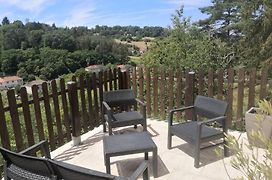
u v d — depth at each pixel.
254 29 12.89
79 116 4.53
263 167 1.44
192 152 4.06
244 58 13.20
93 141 4.62
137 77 5.77
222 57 9.96
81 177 1.96
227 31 21.22
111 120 4.30
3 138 3.51
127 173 3.57
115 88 5.57
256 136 1.59
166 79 5.43
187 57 8.42
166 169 3.60
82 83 4.70
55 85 4.20
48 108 4.12
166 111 5.66
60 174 2.07
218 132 3.68
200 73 5.03
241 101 4.70
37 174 2.20
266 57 11.89
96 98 5.09
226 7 21.70
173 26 9.73
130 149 3.21
